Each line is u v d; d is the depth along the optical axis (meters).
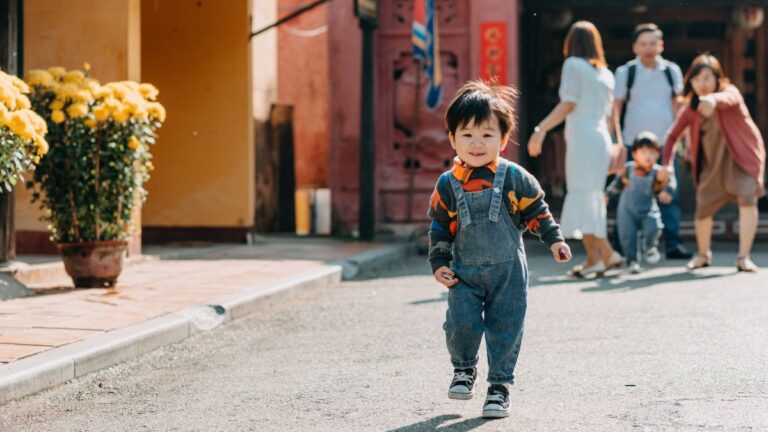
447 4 14.62
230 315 6.83
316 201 20.02
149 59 12.69
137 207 8.02
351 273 9.80
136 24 9.77
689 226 14.29
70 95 7.38
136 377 5.13
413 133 14.34
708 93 9.52
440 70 14.41
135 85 7.75
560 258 4.21
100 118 7.39
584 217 9.12
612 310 6.96
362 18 12.67
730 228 14.16
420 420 4.11
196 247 11.86
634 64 11.72
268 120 16.72
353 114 14.60
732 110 9.41
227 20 12.52
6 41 8.03
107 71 9.68
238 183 12.52
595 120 9.23
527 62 16.95
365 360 5.43
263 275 8.71
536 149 9.21
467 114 4.18
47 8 9.76
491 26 14.42
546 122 9.21
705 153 9.62
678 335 5.86
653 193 9.95
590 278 9.19
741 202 9.48
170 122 12.64
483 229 4.21
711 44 18.27
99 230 7.76
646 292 7.96
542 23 16.88
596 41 9.36
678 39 18.31
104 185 7.68
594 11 18.05
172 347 5.88
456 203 4.25
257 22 16.36
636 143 10.01
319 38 20.45
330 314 7.14
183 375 5.16
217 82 12.55
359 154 14.25
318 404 4.43
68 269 7.75
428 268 10.76
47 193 7.65
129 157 7.71
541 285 8.66
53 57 9.77
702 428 3.83
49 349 5.12
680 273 9.50
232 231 12.54
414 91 14.59
